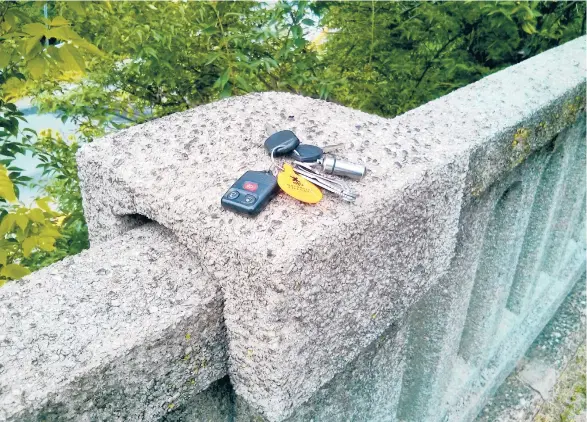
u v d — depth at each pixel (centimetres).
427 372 205
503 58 324
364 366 138
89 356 83
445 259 138
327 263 96
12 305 94
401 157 120
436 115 166
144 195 108
